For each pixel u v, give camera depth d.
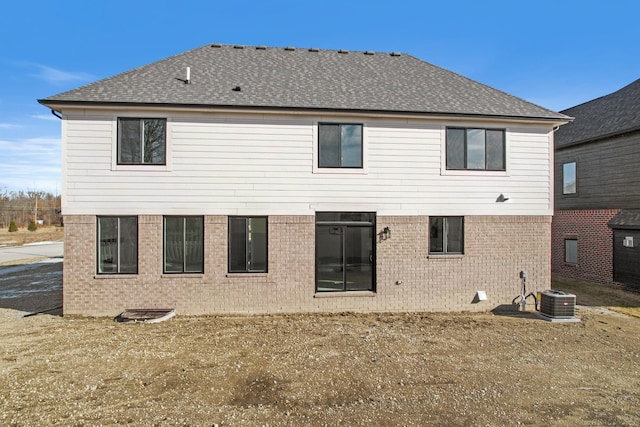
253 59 13.83
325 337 8.95
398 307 11.54
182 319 10.40
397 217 11.54
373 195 11.45
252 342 8.52
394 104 11.64
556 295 10.80
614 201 15.80
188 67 11.75
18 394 6.00
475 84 13.88
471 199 11.85
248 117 11.00
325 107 10.98
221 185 10.92
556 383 6.70
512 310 11.89
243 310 10.96
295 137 11.16
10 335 8.89
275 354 7.82
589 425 5.33
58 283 16.41
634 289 14.33
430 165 11.66
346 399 5.96
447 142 11.80
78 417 5.34
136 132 10.71
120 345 8.24
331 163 11.34
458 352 8.10
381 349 8.19
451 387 6.44
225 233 10.92
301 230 11.17
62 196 10.42
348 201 11.35
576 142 17.56
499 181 12.00
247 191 11.00
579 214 16.98
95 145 10.55
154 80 11.65
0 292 14.34
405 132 11.57
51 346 8.16
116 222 10.70
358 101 11.60
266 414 5.48
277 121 11.10
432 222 11.80
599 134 16.39
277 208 11.09
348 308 11.35
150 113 10.67
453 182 11.78
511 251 12.02
